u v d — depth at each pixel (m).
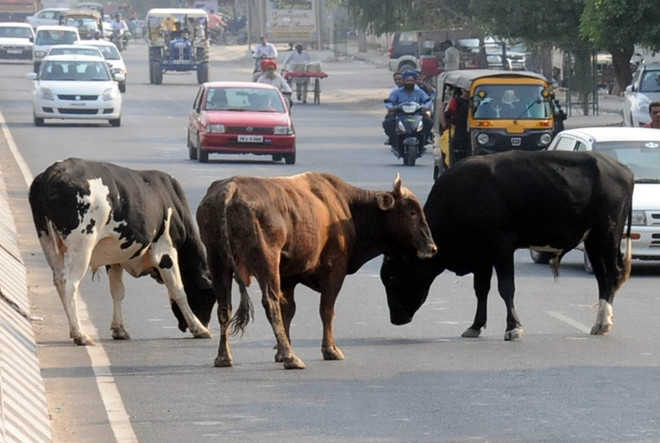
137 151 45.59
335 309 20.02
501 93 38.81
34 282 21.88
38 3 139.00
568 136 26.25
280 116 43.19
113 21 134.00
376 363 15.91
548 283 22.83
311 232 15.56
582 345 17.20
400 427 12.70
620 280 18.38
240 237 15.03
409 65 81.88
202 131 42.22
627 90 48.22
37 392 13.93
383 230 16.47
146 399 13.96
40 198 16.75
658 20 44.78
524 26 54.75
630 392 14.27
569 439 12.23
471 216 17.81
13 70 95.19
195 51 86.19
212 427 12.75
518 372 15.38
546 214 17.94
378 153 47.44
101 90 54.84
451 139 38.50
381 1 75.44
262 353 16.59
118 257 17.19
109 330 18.16
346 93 82.88
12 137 48.91
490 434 12.43
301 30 113.62
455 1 72.50
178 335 17.91
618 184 18.30
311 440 12.23
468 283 22.64
